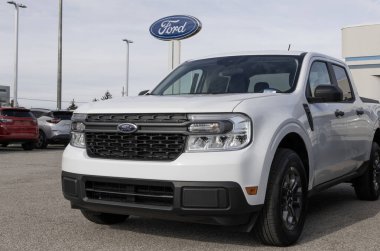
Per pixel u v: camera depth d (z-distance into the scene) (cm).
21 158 1445
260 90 531
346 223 574
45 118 1947
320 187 561
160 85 609
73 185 470
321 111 549
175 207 419
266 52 601
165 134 430
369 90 3058
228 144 419
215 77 573
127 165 437
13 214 616
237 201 412
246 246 466
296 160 475
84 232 523
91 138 469
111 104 475
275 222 445
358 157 668
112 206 449
